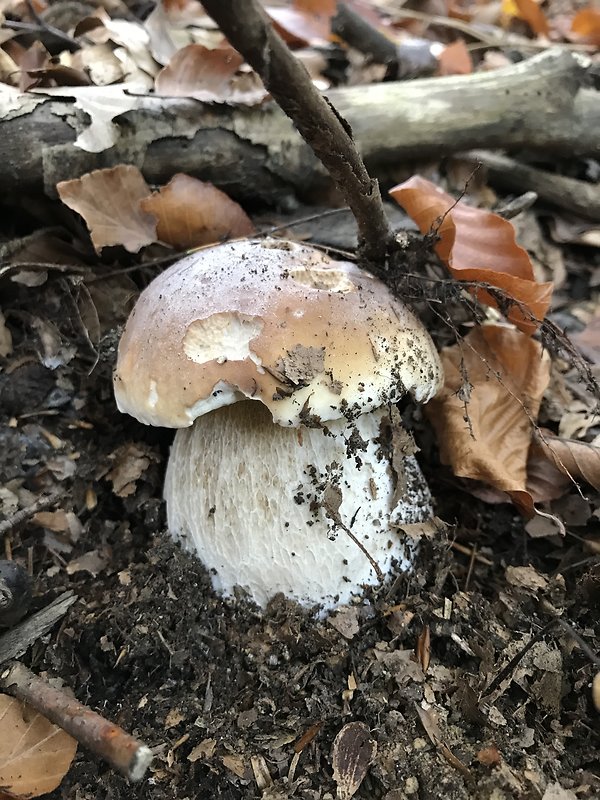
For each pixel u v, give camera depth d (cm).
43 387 22
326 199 28
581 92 30
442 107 28
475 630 18
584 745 16
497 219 21
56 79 24
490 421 21
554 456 21
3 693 16
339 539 18
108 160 23
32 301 23
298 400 16
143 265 23
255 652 18
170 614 19
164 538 20
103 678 19
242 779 16
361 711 17
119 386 17
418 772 16
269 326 16
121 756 13
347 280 18
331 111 14
